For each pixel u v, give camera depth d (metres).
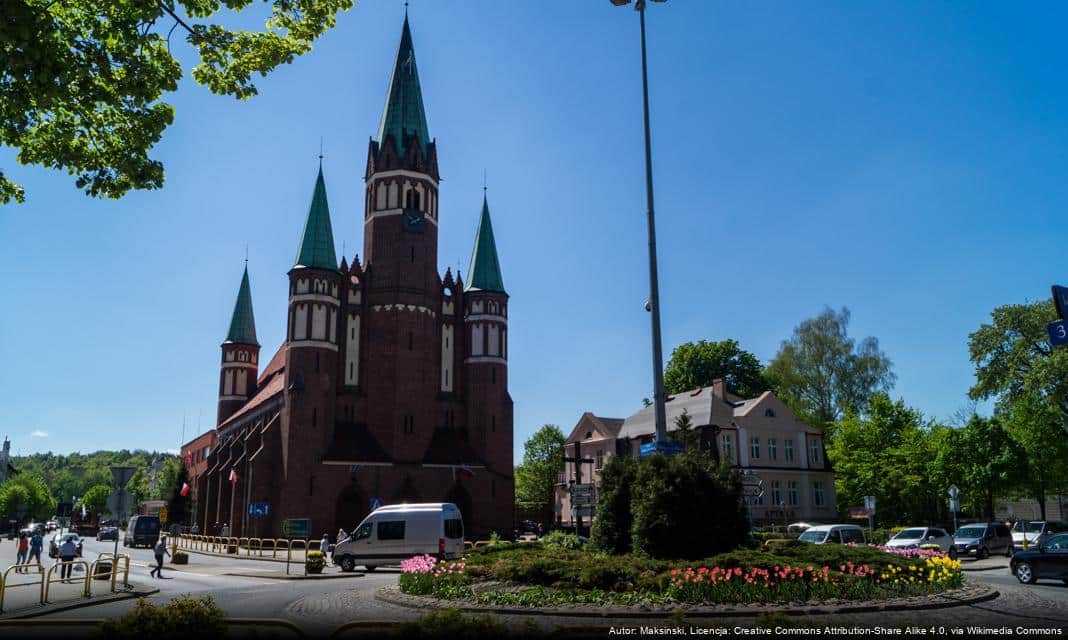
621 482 22.77
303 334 63.72
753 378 85.69
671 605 15.97
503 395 69.25
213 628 11.80
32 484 171.25
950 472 60.38
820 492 70.38
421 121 71.12
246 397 92.06
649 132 23.36
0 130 13.78
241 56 14.71
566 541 27.02
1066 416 59.91
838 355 81.69
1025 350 61.97
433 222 69.62
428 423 65.81
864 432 68.56
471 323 69.94
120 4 13.10
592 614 15.41
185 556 42.50
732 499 20.95
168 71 14.06
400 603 18.47
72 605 21.39
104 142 14.60
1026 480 58.22
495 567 19.56
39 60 11.85
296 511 60.19
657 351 21.95
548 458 102.00
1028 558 26.73
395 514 36.62
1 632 14.44
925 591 17.83
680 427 58.31
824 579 16.83
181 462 119.62
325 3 14.89
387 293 66.56
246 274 95.69
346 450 62.59
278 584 29.36
